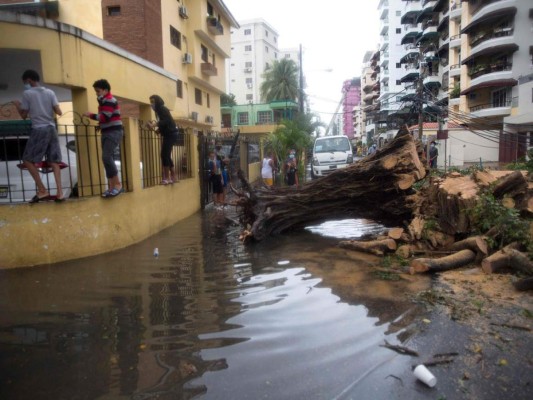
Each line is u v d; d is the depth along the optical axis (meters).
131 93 9.48
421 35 59.34
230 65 91.56
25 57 7.68
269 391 2.98
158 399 2.90
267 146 21.80
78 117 7.57
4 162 7.86
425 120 37.38
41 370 3.28
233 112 53.59
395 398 2.89
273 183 18.19
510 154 28.95
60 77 6.96
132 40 22.20
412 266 5.71
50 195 6.62
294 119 23.41
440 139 32.84
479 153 33.69
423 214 7.31
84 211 6.70
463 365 3.29
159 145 9.91
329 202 8.54
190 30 28.67
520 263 5.32
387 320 4.14
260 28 89.19
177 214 10.49
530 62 35.09
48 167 6.70
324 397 2.91
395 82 75.62
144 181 8.99
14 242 6.02
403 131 7.83
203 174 12.93
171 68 25.69
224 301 4.73
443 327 3.94
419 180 7.72
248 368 3.28
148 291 5.08
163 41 24.39
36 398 2.92
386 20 77.81
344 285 5.23
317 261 6.46
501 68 36.19
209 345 3.67
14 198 7.49
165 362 3.39
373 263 6.29
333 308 4.48
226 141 17.69
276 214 8.52
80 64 7.36
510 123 28.05
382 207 8.22
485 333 3.80
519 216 6.45
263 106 52.62
